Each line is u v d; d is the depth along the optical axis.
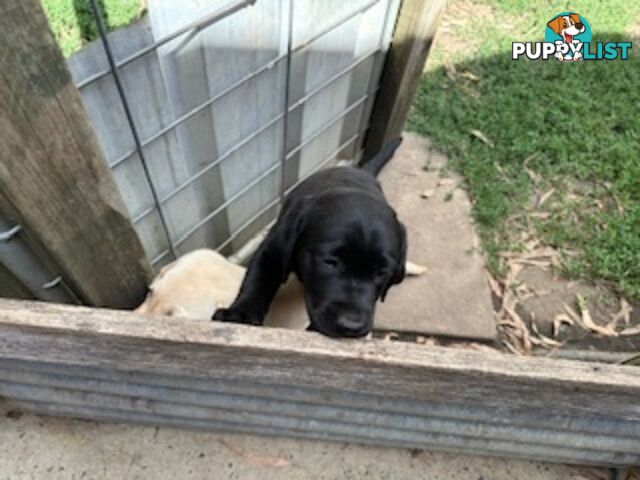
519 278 2.52
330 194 1.72
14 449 1.72
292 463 1.78
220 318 1.75
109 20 1.26
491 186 2.77
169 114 1.61
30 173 1.16
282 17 1.74
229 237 2.43
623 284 2.47
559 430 1.52
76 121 1.18
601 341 2.36
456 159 2.88
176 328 1.27
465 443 1.67
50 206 1.25
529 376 1.28
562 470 1.83
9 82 1.01
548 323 2.40
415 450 1.83
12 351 1.32
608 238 2.62
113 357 1.33
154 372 1.39
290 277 2.15
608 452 1.62
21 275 1.44
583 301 2.45
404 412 1.51
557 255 2.60
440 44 3.48
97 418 1.75
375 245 1.61
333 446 1.82
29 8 0.96
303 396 1.47
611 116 3.15
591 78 3.37
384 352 1.29
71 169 1.24
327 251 1.61
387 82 2.54
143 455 1.75
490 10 3.78
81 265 1.46
